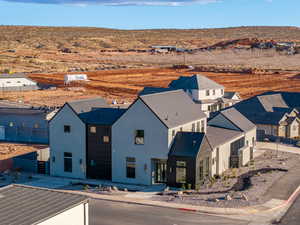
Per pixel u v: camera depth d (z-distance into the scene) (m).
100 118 49.53
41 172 52.09
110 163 48.78
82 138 49.53
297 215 36.72
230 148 54.56
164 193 43.28
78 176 50.00
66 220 27.11
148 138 46.38
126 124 47.25
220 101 85.19
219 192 43.41
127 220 35.84
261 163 56.06
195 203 39.62
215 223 34.81
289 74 176.12
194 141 45.72
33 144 68.25
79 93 126.19
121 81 153.50
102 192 43.78
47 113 68.81
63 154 50.56
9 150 63.81
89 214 37.28
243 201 39.69
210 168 48.19
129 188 45.84
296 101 81.88
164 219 35.94
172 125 46.12
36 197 28.31
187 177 44.81
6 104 100.94
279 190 43.47
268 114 74.56
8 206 26.55
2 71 178.00
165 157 45.75
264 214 36.84
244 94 123.00
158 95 49.53
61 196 28.73
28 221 24.59
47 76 168.25
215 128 57.28
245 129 59.69
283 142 69.69
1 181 48.16
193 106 53.84
